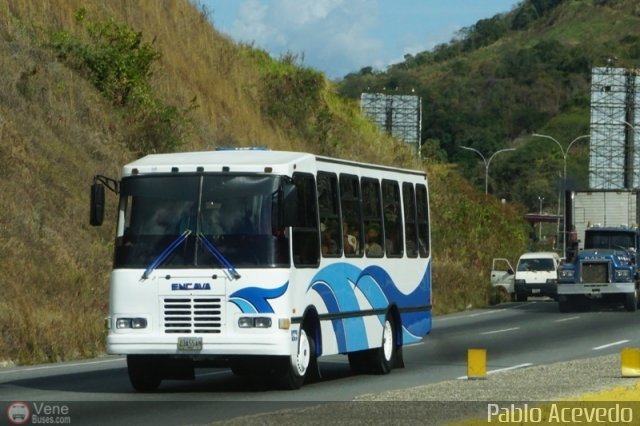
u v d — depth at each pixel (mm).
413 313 27594
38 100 41750
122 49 47719
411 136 94188
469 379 23250
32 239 35156
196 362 21312
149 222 21469
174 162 21844
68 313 31438
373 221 25625
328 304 23000
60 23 47438
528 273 63531
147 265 21203
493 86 178750
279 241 21203
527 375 24141
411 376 25281
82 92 44000
